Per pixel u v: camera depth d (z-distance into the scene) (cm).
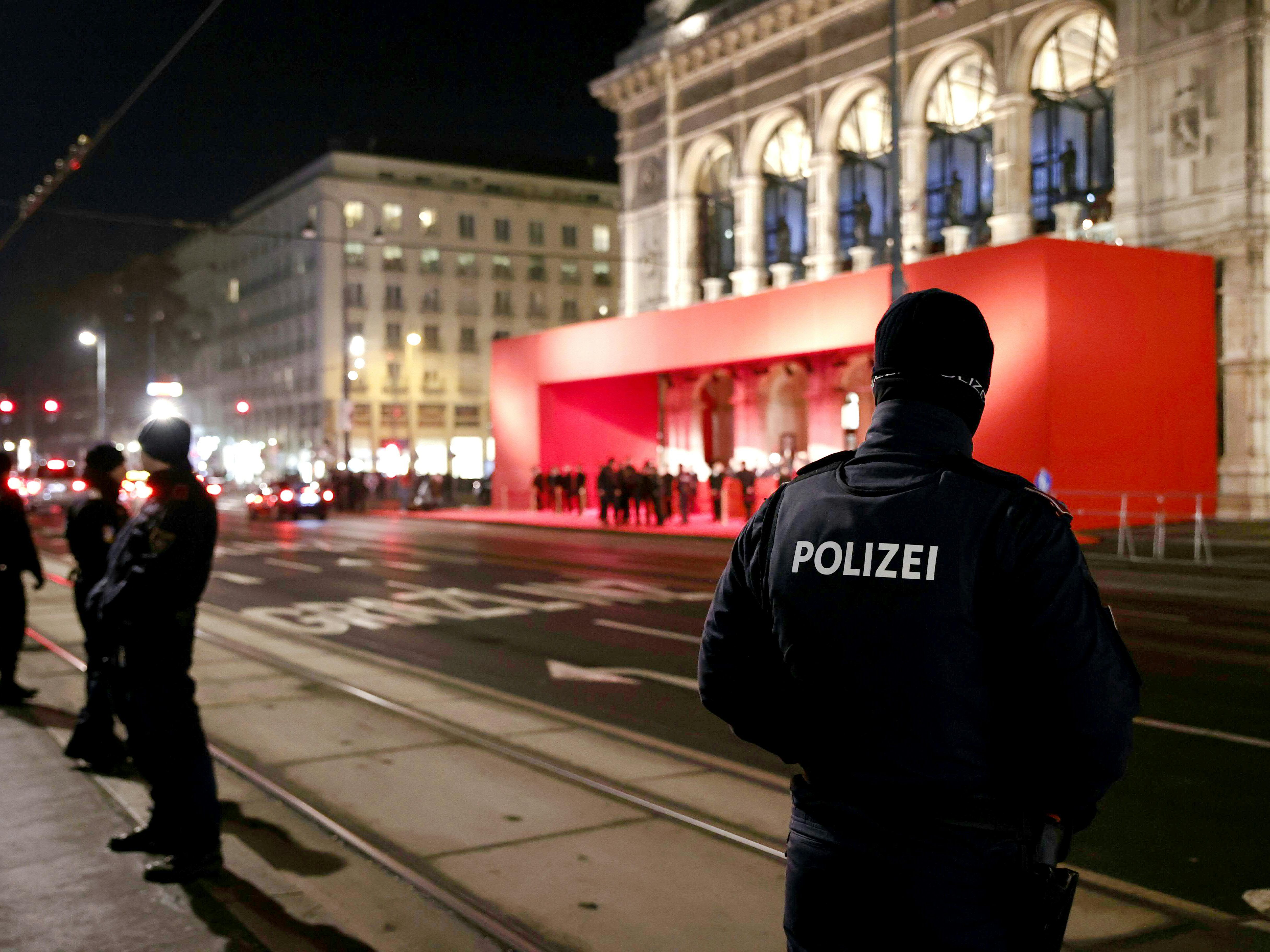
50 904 434
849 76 3300
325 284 7050
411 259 7262
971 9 2958
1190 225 2508
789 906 200
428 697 862
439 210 7338
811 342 2836
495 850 503
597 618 1334
